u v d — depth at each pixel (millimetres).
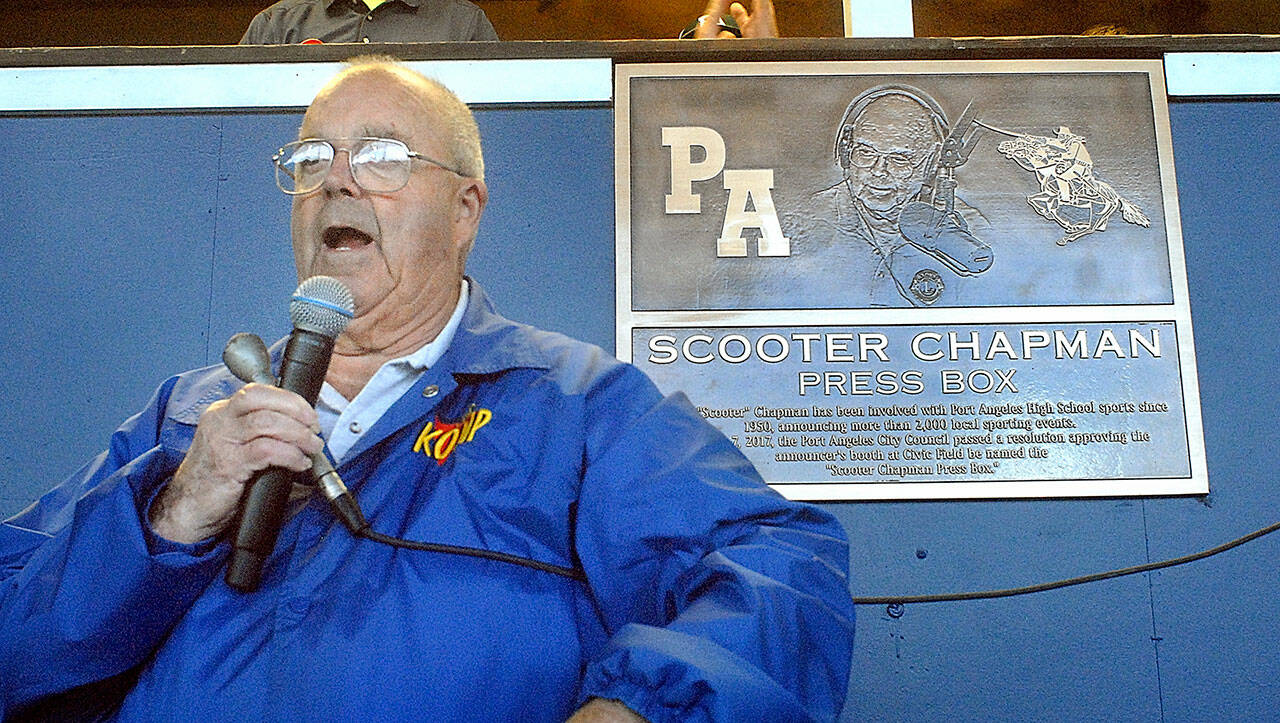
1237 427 2674
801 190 2818
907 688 2539
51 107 2939
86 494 1774
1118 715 2510
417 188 2117
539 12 6176
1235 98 2891
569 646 1735
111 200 2885
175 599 1754
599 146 2902
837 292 2750
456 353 1995
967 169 2826
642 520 1743
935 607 2582
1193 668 2533
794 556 1678
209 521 1730
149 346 2795
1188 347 2705
